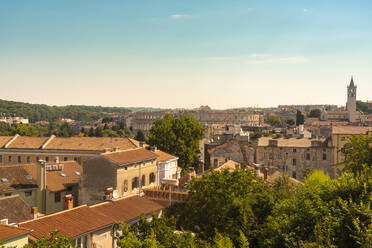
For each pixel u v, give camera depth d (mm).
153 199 46438
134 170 59500
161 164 75312
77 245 32844
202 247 30828
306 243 26016
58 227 32750
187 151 111938
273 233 29922
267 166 105500
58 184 62781
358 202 29031
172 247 28469
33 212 42844
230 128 141250
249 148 102688
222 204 37656
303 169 105750
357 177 32906
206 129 173500
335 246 25141
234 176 39719
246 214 36344
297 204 32438
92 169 56688
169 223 30875
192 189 41000
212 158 104188
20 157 103125
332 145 103875
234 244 33969
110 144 100000
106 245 35688
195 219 39625
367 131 99938
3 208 42656
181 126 116875
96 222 35188
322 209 28969
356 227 24891
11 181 60531
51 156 100688
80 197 57312
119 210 39875
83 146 100375
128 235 27125
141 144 87500
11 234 28500
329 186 33125
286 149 107250
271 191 43438
